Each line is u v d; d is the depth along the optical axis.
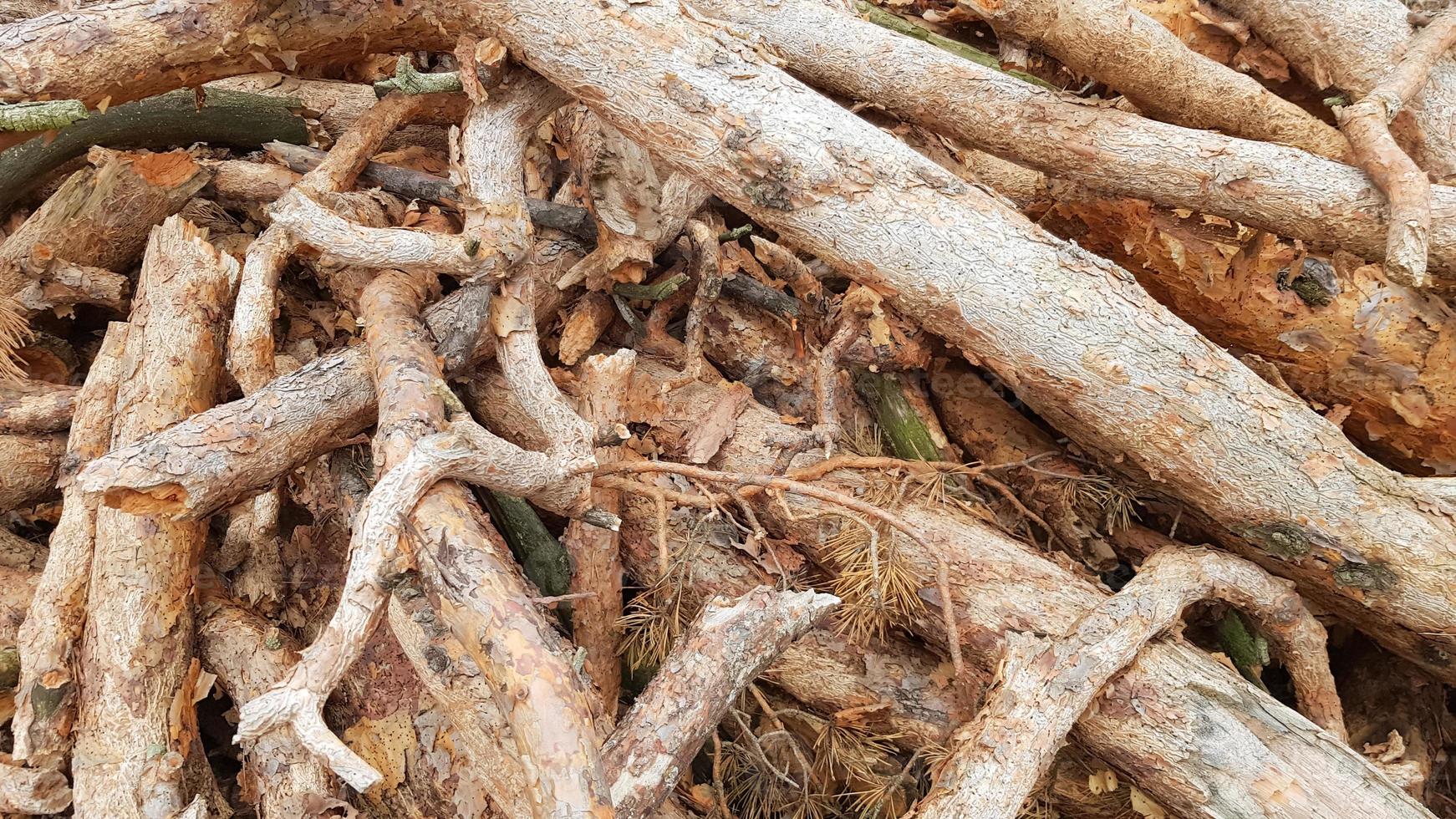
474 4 0.96
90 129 1.11
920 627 0.98
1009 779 0.80
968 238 0.91
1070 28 1.01
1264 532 0.92
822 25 1.18
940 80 1.12
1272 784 0.81
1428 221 0.90
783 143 0.91
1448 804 1.01
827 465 1.00
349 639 0.69
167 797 0.82
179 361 0.97
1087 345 0.90
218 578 1.00
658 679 0.79
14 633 0.90
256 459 0.87
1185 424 0.90
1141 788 0.87
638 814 0.74
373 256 0.91
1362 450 1.14
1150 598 0.88
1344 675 1.10
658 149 0.96
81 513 0.90
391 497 0.73
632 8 0.93
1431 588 0.87
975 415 1.17
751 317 1.19
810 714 1.01
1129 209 1.09
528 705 0.67
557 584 0.99
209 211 1.23
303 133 1.24
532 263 0.99
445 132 1.27
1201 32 1.24
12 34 0.89
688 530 1.03
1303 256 1.04
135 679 0.85
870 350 1.09
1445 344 1.01
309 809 0.83
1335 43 1.13
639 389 1.08
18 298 1.08
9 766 0.81
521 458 0.82
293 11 0.99
